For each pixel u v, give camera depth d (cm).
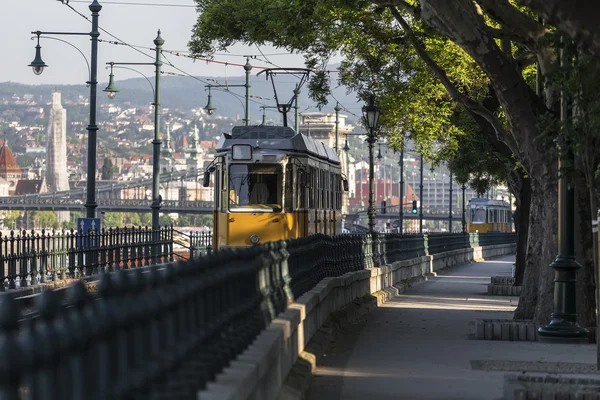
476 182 13112
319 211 8925
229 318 1973
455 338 4575
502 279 9488
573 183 4103
